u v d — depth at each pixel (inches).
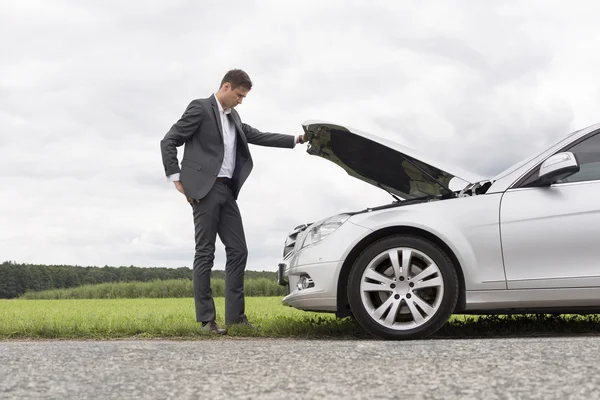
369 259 165.2
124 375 102.0
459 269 164.7
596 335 174.6
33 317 251.4
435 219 164.4
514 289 161.0
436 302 163.2
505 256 161.6
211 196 189.3
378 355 118.2
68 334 193.6
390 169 189.2
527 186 165.6
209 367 108.7
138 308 383.6
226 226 196.1
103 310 351.3
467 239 162.9
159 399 84.8
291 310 305.1
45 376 101.8
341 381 93.8
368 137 176.2
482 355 113.0
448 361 108.3
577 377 90.7
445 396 82.5
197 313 188.5
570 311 165.5
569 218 160.4
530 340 132.8
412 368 102.8
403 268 163.8
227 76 190.7
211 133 189.3
